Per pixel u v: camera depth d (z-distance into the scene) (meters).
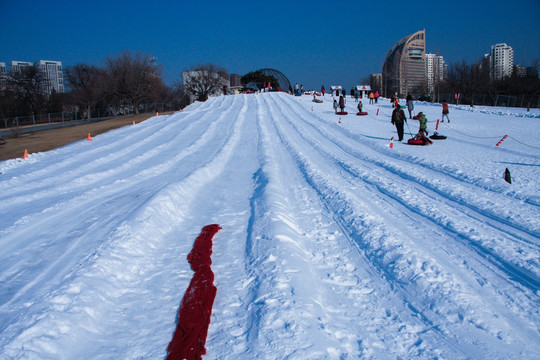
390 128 25.39
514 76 66.81
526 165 12.80
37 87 79.75
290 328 4.46
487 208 8.62
